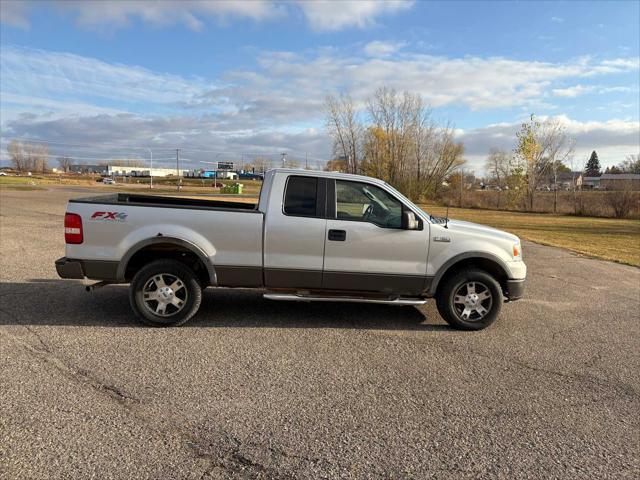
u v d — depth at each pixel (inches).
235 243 204.7
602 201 1205.1
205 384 147.4
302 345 187.0
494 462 111.6
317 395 143.1
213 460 107.4
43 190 1827.0
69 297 246.2
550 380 162.1
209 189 2982.3
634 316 254.5
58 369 154.4
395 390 148.9
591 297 299.7
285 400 138.9
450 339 202.7
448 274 216.8
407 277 210.5
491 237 214.7
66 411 126.6
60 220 645.9
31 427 117.9
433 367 169.8
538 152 1408.7
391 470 106.7
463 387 153.5
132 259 212.7
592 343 204.8
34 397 134.0
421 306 255.6
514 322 234.4
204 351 176.1
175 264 201.5
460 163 1929.1
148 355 169.9
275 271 206.7
